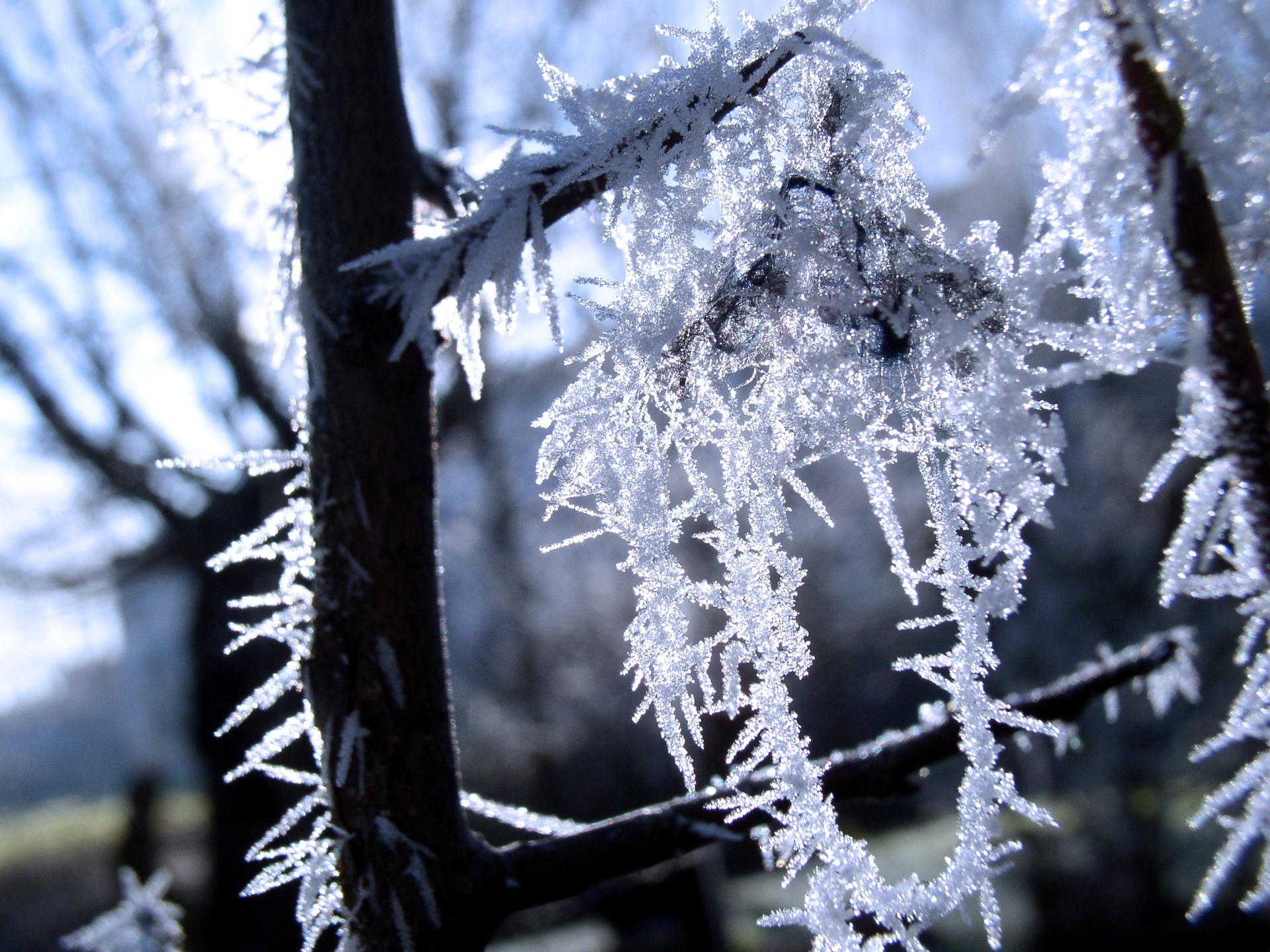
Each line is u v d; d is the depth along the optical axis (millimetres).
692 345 217
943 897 211
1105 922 1190
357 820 212
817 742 1518
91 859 1994
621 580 1615
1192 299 195
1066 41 196
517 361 1266
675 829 225
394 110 219
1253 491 193
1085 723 1258
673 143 212
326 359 215
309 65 218
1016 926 1278
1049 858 1250
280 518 222
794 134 214
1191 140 195
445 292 218
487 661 1647
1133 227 199
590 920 1417
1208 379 195
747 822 228
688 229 214
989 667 213
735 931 1390
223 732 217
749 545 220
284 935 1082
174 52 255
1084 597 1280
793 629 219
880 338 211
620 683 1608
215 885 1093
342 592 214
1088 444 1331
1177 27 197
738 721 1063
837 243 211
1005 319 206
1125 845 1225
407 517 215
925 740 241
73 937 333
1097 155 199
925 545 1426
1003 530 207
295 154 220
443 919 213
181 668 1677
